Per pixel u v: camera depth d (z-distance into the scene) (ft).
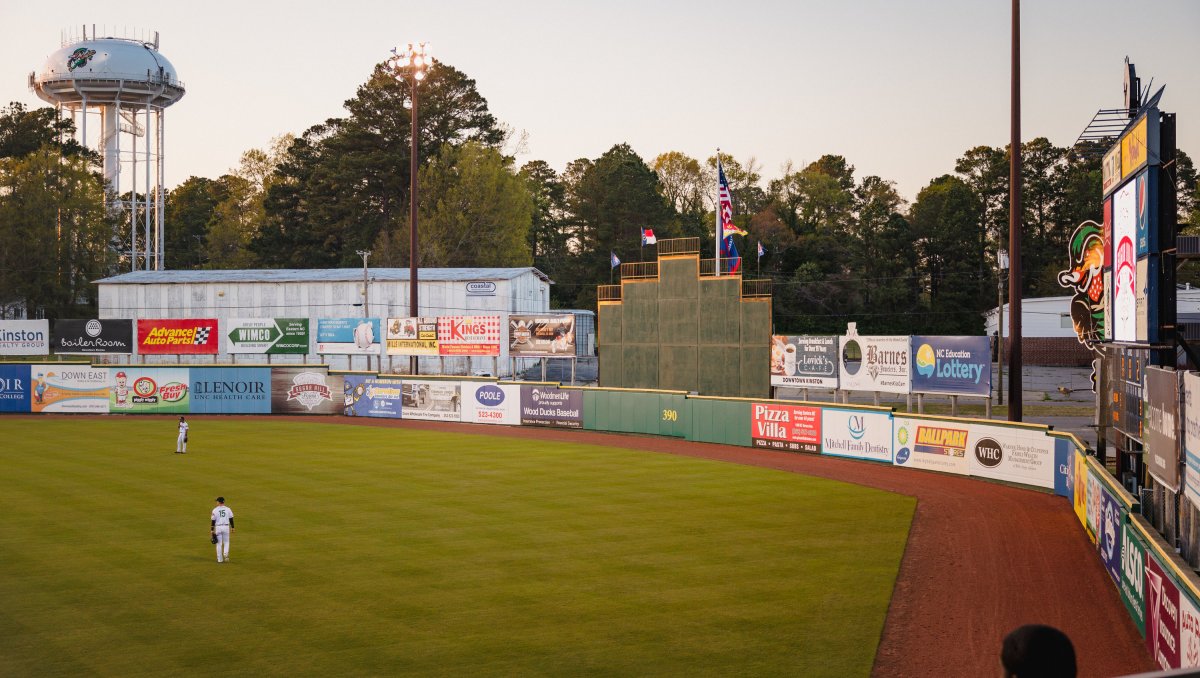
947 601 66.74
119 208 420.77
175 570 74.64
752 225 405.80
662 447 151.23
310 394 203.31
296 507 99.96
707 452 145.18
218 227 493.77
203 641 58.13
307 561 77.46
